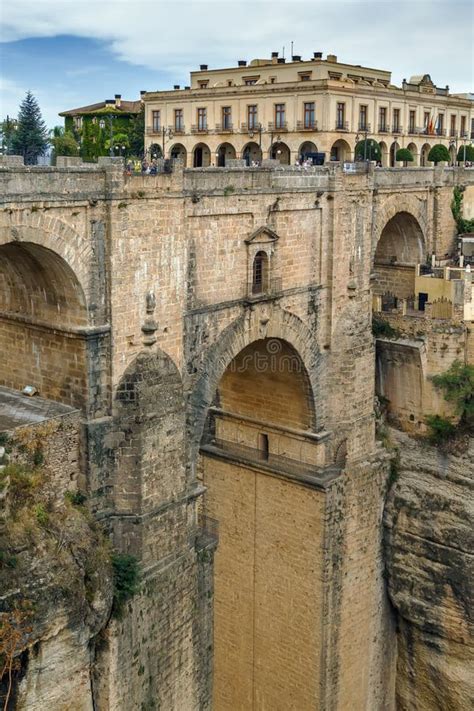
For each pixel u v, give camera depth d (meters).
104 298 34.94
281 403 50.69
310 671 51.03
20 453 33.16
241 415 52.72
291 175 44.38
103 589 33.50
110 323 35.09
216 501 54.28
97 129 99.44
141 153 103.56
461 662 52.78
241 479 52.78
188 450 39.88
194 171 38.44
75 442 35.34
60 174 32.28
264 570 52.53
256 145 93.88
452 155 108.31
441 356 53.84
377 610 54.50
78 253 33.53
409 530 53.16
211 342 40.94
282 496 50.88
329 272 48.22
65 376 35.88
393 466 54.44
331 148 90.12
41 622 30.64
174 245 37.28
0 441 32.53
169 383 37.53
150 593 36.84
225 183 40.28
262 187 42.41
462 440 53.16
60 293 34.81
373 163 49.94
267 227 42.97
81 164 35.72
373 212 52.44
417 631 54.38
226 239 40.91
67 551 32.38
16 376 38.09
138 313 36.09
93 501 35.66
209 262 40.16
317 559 49.72
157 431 36.97
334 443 50.59
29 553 31.03
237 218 41.38
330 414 50.31
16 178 30.67
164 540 37.94
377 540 53.72
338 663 51.56
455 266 58.97
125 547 36.78
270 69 96.00
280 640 52.31
